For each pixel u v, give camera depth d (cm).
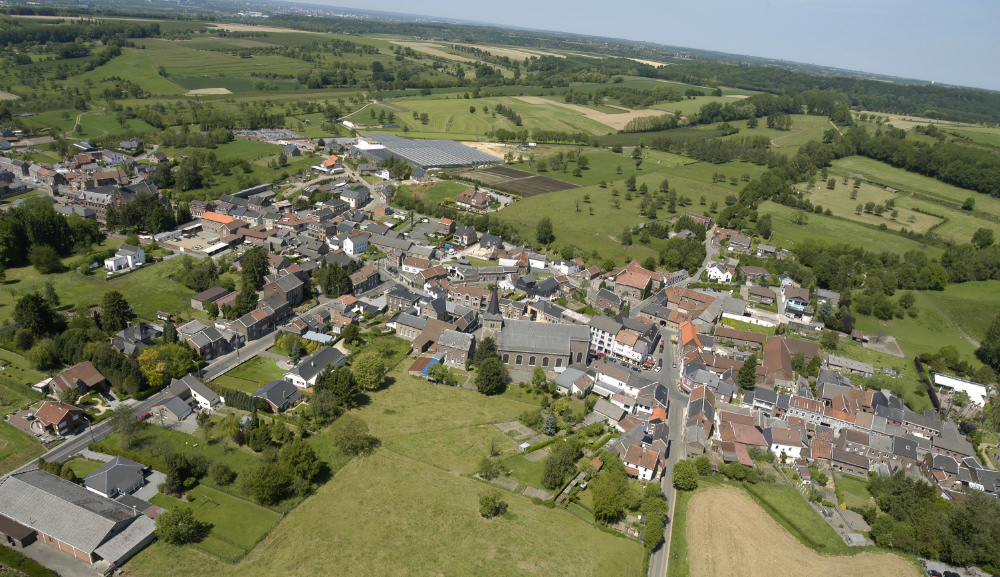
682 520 13962
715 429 17788
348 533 12594
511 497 14025
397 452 15175
